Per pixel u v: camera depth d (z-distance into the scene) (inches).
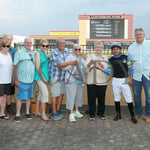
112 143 130.2
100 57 176.1
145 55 171.0
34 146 125.5
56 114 183.6
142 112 190.1
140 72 174.2
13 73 176.1
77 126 164.7
